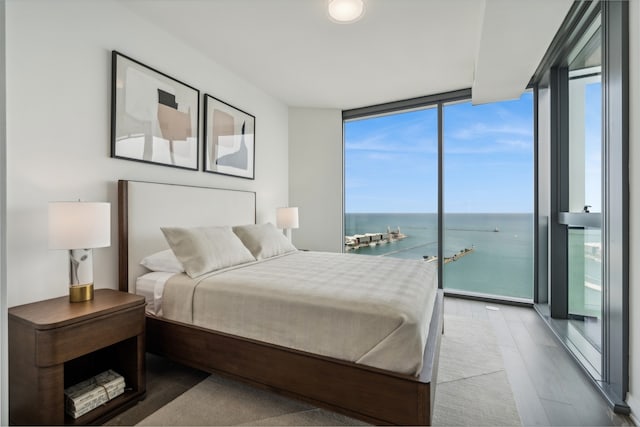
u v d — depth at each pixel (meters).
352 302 1.49
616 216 1.67
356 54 2.90
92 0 2.03
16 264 1.66
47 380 1.33
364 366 1.38
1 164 1.35
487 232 3.67
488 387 1.81
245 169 3.50
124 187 2.16
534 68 2.61
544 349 2.32
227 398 1.70
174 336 1.89
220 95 3.14
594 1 1.97
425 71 3.24
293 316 1.58
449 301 3.58
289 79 3.47
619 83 1.63
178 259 2.07
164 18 2.37
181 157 2.68
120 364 1.74
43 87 1.78
